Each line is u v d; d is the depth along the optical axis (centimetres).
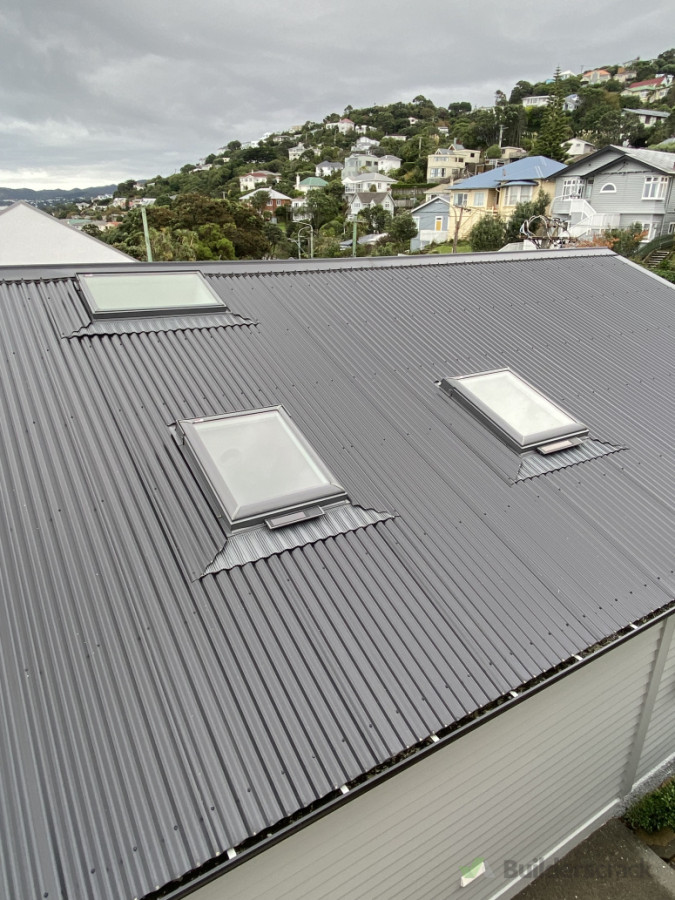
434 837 410
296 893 345
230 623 355
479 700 352
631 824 570
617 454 598
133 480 431
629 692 520
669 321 911
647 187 3875
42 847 253
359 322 714
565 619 414
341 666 348
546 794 489
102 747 289
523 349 748
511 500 506
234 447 475
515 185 4875
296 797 289
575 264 1044
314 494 443
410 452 534
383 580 406
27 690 302
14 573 351
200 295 678
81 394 495
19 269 642
